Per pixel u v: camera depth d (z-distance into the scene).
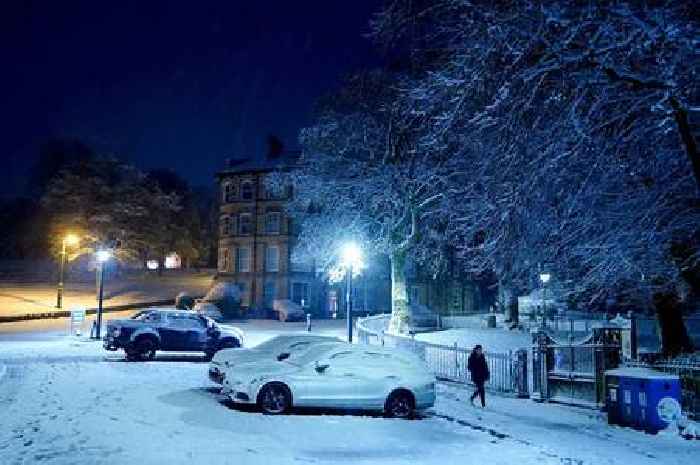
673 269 19.45
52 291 67.00
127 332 25.34
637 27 13.59
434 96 18.75
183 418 13.29
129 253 78.12
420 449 11.41
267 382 14.70
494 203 17.97
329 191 39.22
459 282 72.81
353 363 15.48
